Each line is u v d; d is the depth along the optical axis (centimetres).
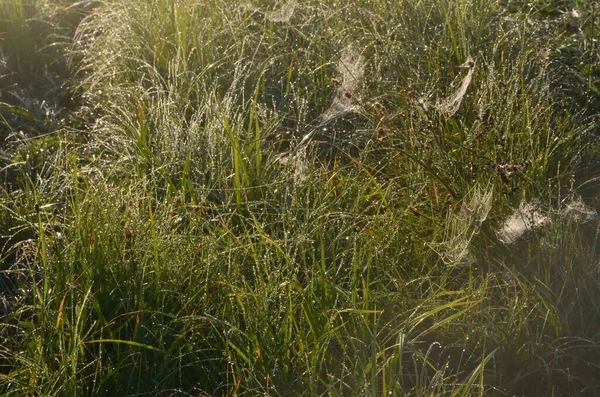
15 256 386
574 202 377
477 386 293
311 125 443
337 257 348
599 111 461
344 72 466
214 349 308
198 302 326
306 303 302
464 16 487
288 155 423
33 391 285
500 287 341
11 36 552
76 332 291
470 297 333
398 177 395
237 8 514
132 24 513
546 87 430
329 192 381
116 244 332
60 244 345
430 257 363
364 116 438
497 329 323
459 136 406
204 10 524
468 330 325
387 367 298
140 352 303
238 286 331
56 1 602
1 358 327
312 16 496
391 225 366
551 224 356
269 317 309
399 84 464
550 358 320
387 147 411
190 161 407
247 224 379
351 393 290
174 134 416
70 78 537
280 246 353
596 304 333
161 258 332
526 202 376
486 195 367
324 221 370
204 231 379
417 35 488
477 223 362
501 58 456
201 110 438
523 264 354
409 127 416
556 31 505
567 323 326
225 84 475
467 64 429
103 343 310
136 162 409
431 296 328
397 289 341
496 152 400
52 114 492
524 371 319
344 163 430
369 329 301
